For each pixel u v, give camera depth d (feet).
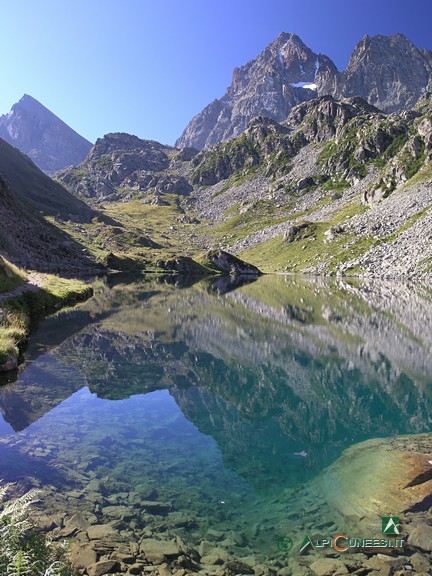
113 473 48.34
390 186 634.84
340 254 508.53
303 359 106.42
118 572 31.27
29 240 406.41
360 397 78.18
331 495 43.88
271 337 133.80
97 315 173.27
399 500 41.34
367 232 525.34
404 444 56.13
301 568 32.50
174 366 99.50
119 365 98.94
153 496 43.57
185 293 277.85
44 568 27.91
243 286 342.23
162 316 174.50
